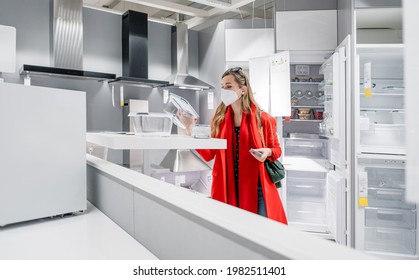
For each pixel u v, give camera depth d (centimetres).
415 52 59
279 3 336
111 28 412
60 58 354
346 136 278
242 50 402
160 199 86
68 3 358
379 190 300
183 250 78
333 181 301
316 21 329
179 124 149
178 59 444
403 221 300
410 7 59
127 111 407
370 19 289
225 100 172
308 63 371
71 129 117
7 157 100
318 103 374
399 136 286
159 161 422
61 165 115
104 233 103
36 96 106
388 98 307
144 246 95
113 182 119
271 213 171
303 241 56
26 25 352
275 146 179
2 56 308
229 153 178
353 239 275
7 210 100
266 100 314
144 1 411
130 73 398
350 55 273
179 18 525
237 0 397
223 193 175
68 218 119
